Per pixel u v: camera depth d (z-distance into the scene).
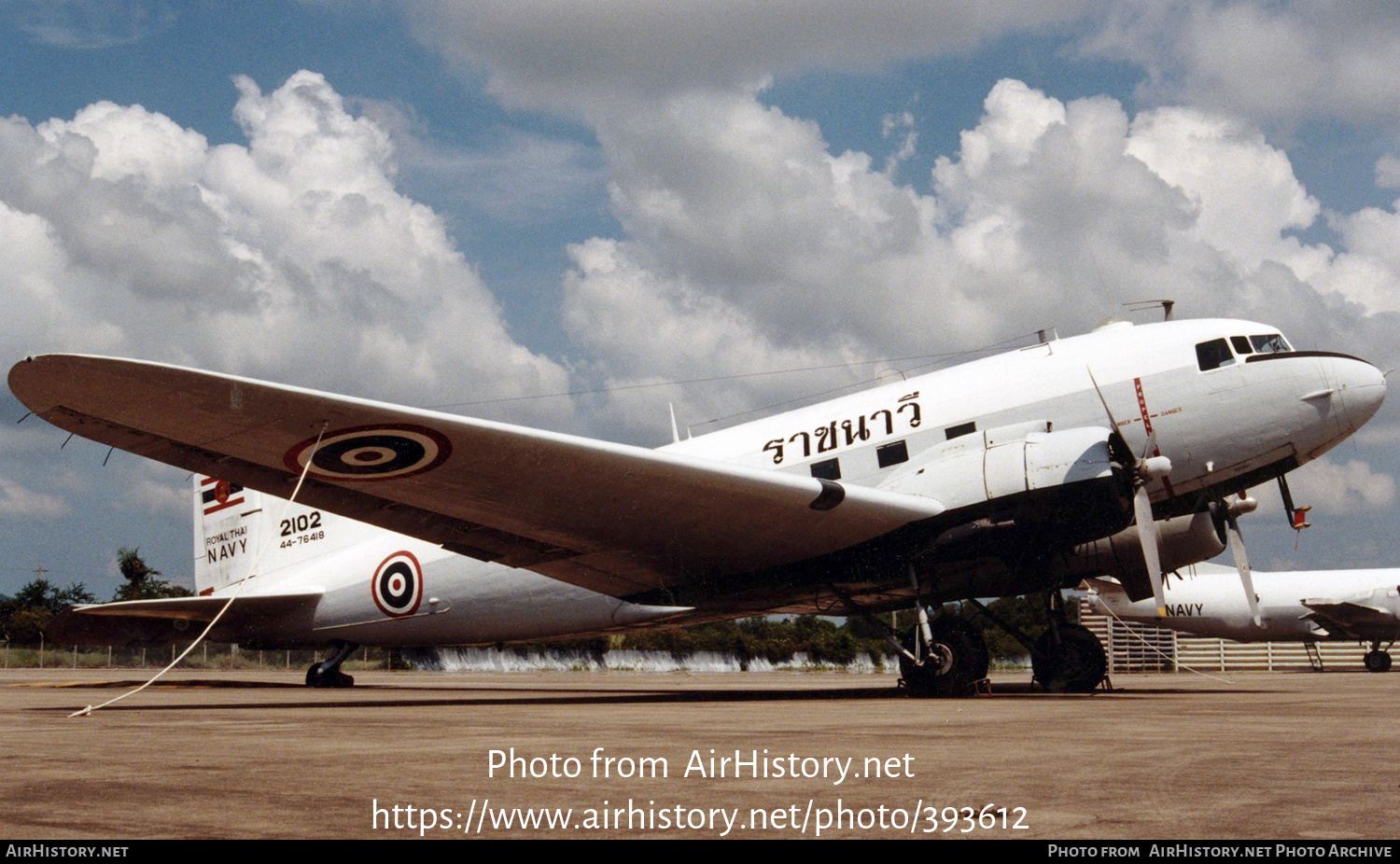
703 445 12.45
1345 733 5.34
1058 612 11.90
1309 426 10.38
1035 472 9.42
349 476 8.66
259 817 2.66
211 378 7.24
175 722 6.52
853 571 10.41
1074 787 3.21
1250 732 5.45
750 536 9.85
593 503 9.20
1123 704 8.61
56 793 3.07
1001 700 9.57
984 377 11.05
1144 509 9.58
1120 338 10.98
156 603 13.47
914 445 10.93
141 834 2.43
